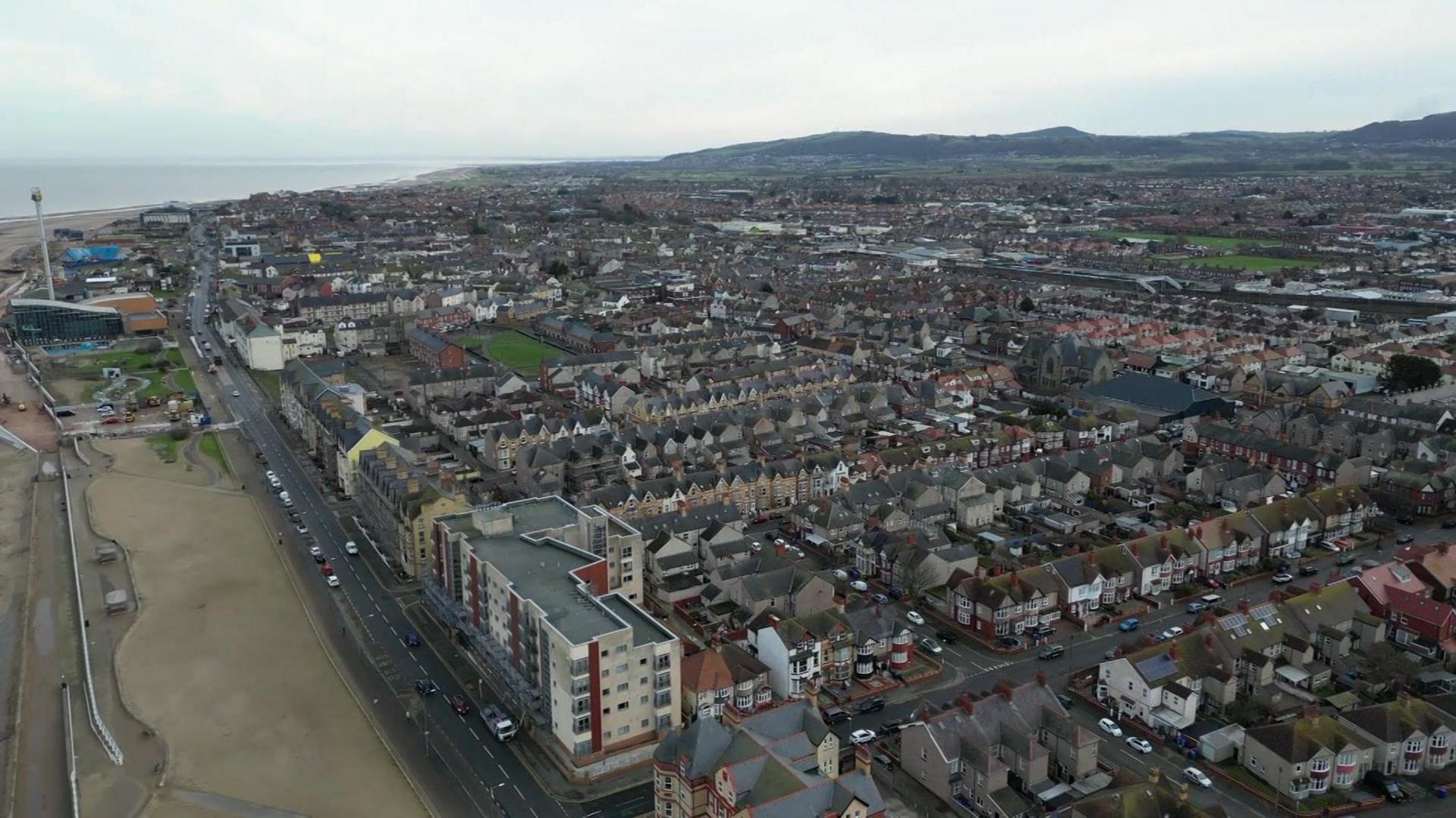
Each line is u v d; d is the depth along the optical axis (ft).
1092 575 545.85
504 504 606.96
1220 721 441.27
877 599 572.92
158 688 474.08
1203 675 451.53
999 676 487.61
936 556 572.51
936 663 498.28
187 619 545.85
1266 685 460.55
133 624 540.93
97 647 517.14
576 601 444.14
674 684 428.56
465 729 442.91
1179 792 366.02
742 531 639.35
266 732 437.58
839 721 447.01
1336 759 390.83
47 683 485.15
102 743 430.61
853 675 483.51
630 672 414.82
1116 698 456.45
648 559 588.50
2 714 457.27
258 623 541.34
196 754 420.77
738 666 453.17
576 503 648.38
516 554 499.92
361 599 571.69
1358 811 382.83
